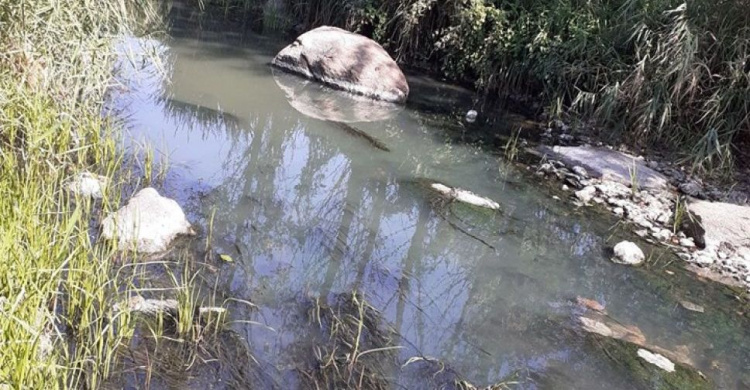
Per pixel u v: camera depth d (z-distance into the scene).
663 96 6.52
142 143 5.25
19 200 3.32
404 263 4.24
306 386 2.95
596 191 5.76
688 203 5.41
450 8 8.62
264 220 4.42
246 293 3.56
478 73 8.42
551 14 7.84
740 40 6.31
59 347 2.85
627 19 7.14
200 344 3.08
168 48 8.41
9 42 4.03
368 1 9.05
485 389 3.15
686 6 6.52
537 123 7.35
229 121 6.21
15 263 2.76
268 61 8.45
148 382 2.80
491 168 6.03
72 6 4.19
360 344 3.32
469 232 4.78
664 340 3.83
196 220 4.20
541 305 4.02
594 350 3.62
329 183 5.25
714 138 6.04
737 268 4.75
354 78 7.68
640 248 4.89
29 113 4.05
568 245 4.82
